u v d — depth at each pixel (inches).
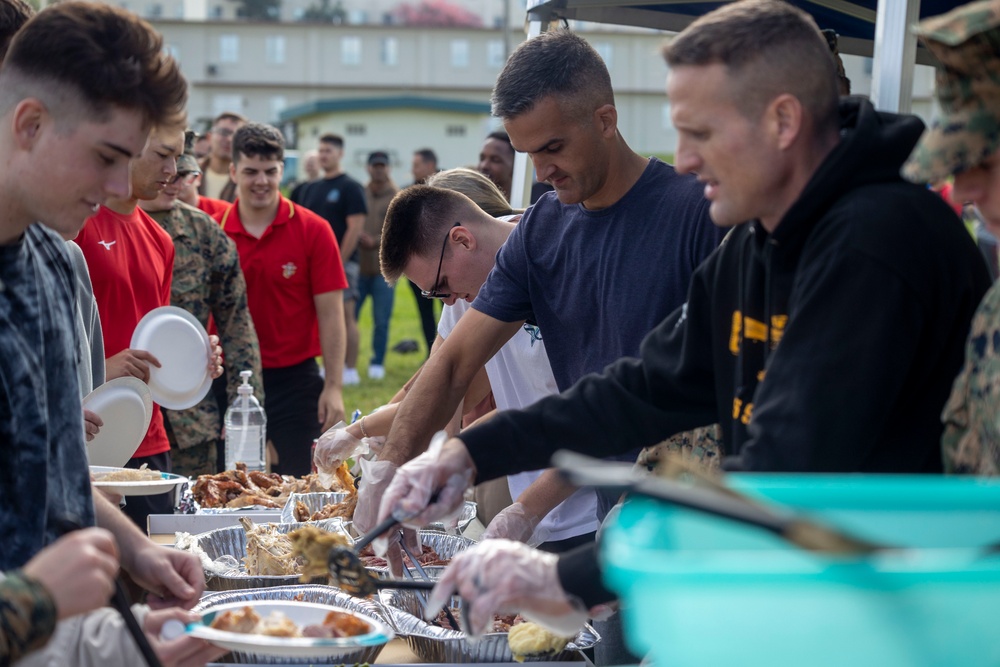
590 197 95.3
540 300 101.3
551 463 69.6
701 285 67.7
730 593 33.2
